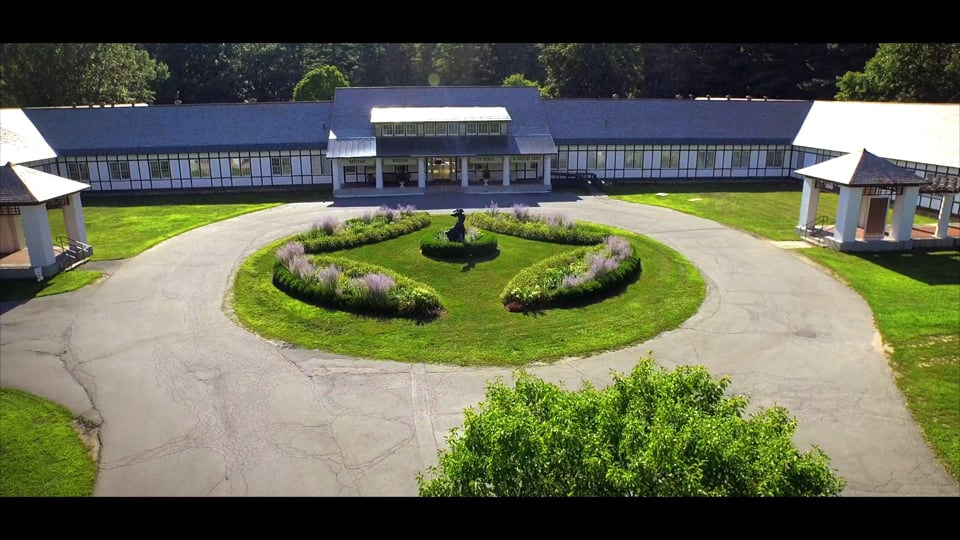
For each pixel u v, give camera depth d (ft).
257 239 136.46
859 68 288.51
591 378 75.51
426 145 189.06
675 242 134.62
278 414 68.08
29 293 104.94
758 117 215.92
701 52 313.12
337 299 96.43
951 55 214.48
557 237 131.13
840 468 58.65
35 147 180.34
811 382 74.90
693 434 36.29
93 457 60.80
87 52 247.29
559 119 209.97
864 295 103.04
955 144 157.07
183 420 67.10
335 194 184.65
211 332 88.99
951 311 95.55
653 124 211.00
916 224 146.92
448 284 106.63
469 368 78.02
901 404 69.77
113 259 123.13
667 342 85.61
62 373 77.56
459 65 351.05
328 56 347.77
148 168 191.21
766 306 98.48
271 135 196.95
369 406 69.51
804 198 138.62
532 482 36.50
